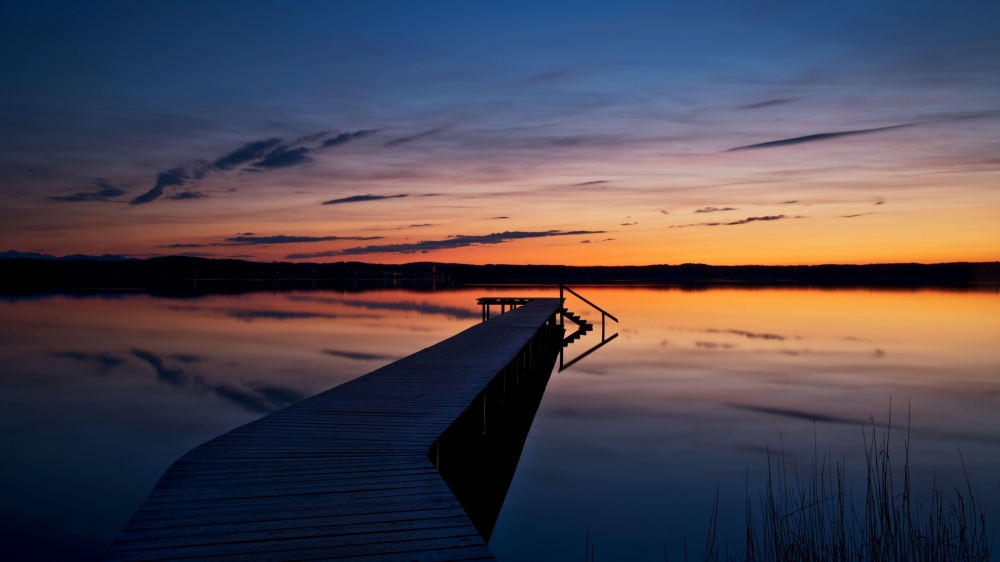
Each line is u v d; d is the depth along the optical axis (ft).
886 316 115.24
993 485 26.30
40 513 23.72
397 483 13.61
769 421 38.65
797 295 201.36
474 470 23.67
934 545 17.53
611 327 97.76
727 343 76.84
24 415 39.68
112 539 21.53
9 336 82.38
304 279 525.34
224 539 10.77
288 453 15.66
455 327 93.76
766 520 21.29
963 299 172.24
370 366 58.65
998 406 42.19
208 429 36.17
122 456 30.94
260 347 71.46
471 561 10.13
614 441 34.37
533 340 48.19
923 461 30.07
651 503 25.26
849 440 34.09
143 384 49.93
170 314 118.21
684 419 39.29
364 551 10.43
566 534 22.61
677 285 329.52
